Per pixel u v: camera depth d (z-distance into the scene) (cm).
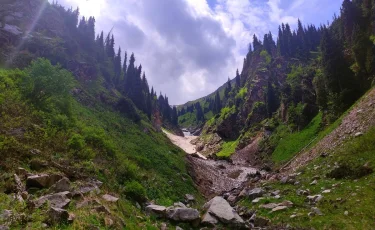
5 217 820
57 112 2675
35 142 1727
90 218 1028
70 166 1639
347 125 3019
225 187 4116
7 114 1933
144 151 3812
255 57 17200
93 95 6106
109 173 1933
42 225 861
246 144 9212
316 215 1395
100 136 2605
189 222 1485
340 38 7462
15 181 1110
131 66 10212
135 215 1398
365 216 1209
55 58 6206
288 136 6706
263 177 3644
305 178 2220
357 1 7719
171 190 2645
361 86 5006
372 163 1792
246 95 13975
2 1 6619
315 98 6688
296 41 15950
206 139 13350
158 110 16300
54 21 7525
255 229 1437
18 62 5059
